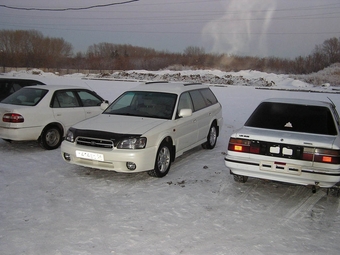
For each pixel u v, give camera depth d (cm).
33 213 444
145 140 557
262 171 490
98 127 590
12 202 478
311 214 467
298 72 7031
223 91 3003
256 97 2409
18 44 7781
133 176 605
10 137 720
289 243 384
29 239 376
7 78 1014
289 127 532
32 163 669
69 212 450
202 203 493
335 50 6838
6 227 403
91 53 8925
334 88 4231
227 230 411
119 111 682
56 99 799
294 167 471
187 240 383
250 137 501
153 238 385
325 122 532
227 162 513
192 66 7694
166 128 610
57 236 385
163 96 693
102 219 431
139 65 8194
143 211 459
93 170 632
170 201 496
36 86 828
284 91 3212
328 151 460
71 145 580
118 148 547
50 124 774
